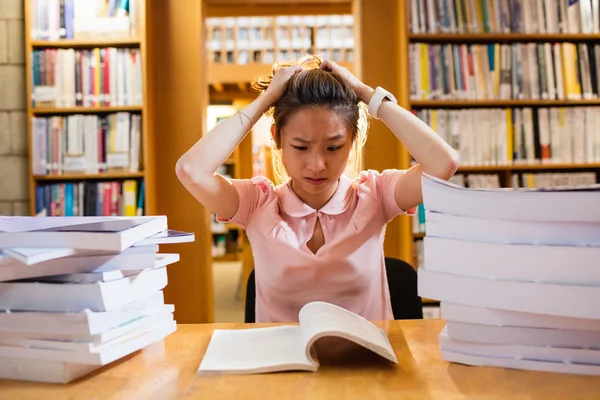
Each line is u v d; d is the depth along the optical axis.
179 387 0.67
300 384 0.68
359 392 0.65
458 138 2.86
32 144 2.83
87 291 0.70
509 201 0.67
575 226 0.66
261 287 1.31
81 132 2.85
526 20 2.86
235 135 1.17
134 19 2.84
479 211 0.69
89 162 2.86
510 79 2.86
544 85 2.86
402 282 1.51
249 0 3.21
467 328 0.73
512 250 0.68
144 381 0.70
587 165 2.89
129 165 2.88
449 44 2.85
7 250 0.69
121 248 0.69
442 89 2.85
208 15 3.50
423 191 0.73
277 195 1.32
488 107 2.93
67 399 0.64
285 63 1.30
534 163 2.88
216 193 1.18
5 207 2.97
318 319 0.79
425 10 2.84
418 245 2.91
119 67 2.83
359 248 1.26
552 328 0.69
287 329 0.89
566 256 0.65
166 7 3.11
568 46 2.86
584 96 2.88
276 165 1.37
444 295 0.73
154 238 0.77
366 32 3.16
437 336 0.88
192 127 3.12
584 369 0.69
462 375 0.70
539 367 0.71
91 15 2.83
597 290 0.64
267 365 0.72
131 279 0.75
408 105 2.83
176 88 3.12
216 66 5.48
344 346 0.83
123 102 2.83
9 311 0.70
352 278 1.25
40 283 0.70
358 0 3.16
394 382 0.68
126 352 0.75
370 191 1.30
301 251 1.23
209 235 3.12
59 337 0.70
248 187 1.31
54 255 0.67
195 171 1.12
